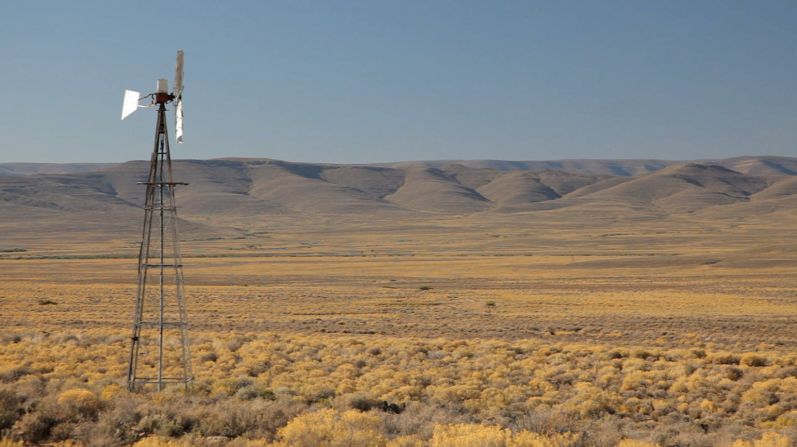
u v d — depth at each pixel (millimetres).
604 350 49219
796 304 98188
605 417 27562
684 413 30203
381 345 50969
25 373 30906
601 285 133750
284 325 73562
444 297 110938
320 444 17266
